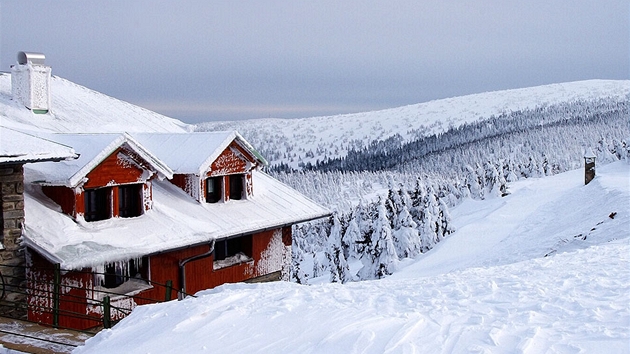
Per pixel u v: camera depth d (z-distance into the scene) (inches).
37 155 477.4
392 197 1815.9
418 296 383.9
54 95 842.2
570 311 315.9
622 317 294.2
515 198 1977.1
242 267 744.3
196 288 675.4
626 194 1090.7
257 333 313.4
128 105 984.9
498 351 257.6
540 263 544.1
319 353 277.7
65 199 560.1
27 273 508.1
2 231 492.4
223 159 727.7
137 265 612.7
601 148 2999.5
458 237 1491.1
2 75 856.9
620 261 496.1
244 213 724.7
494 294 374.6
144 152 604.1
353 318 321.7
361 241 1712.6
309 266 2566.4
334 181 7017.7
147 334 339.3
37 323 462.0
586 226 994.1
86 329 553.0
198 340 313.4
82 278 552.7
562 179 2292.1
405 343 276.2
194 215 668.7
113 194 595.8
